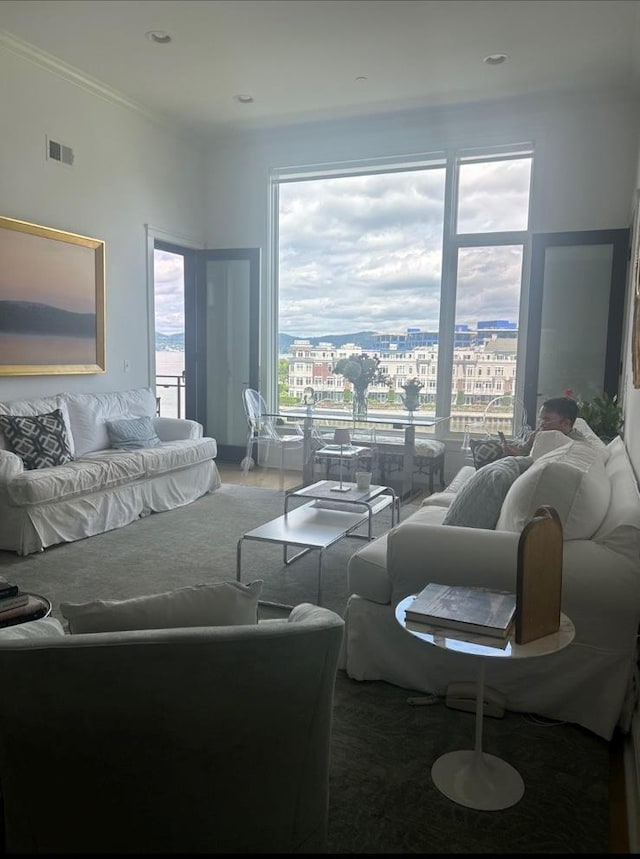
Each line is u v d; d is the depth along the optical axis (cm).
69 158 495
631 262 488
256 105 554
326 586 328
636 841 154
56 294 483
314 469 610
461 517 242
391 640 231
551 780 182
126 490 443
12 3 384
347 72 482
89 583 329
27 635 140
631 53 443
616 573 196
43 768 120
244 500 519
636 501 218
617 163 522
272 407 673
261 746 124
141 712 116
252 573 346
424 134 580
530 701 212
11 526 369
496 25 406
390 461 602
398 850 155
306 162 626
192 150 646
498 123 554
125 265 562
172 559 368
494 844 157
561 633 165
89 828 124
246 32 419
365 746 196
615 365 534
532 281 552
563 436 296
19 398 464
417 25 407
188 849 126
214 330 681
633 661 198
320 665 126
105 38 430
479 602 174
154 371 606
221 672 116
